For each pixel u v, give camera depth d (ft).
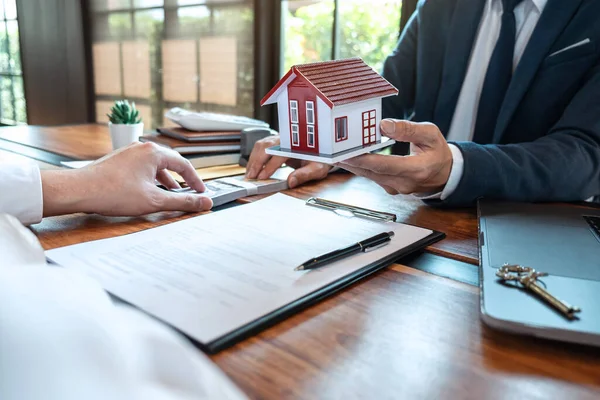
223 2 9.64
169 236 1.81
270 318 1.22
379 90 2.05
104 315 0.67
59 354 0.57
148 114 12.26
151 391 0.59
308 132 1.94
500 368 1.09
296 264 1.57
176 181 2.55
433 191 2.40
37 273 0.73
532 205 2.32
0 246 0.94
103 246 1.69
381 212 2.17
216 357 1.09
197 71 10.63
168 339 0.71
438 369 1.07
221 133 3.59
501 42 3.54
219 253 1.65
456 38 3.81
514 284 1.37
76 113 14.32
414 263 1.70
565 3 3.20
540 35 3.26
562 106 3.24
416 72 4.25
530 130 3.38
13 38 15.48
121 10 12.25
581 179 2.55
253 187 2.60
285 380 1.01
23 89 15.80
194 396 0.63
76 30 13.47
